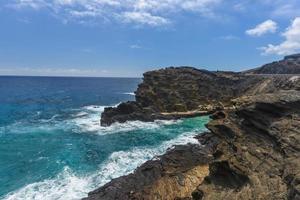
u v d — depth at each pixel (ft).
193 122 165.99
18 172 95.45
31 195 77.97
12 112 223.30
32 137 142.61
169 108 188.24
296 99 64.23
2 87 500.74
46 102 295.07
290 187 46.83
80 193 78.28
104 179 87.04
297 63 323.98
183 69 218.18
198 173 78.28
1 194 79.10
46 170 96.43
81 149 119.44
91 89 508.94
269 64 340.18
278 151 57.88
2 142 133.28
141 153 109.50
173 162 88.53
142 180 79.61
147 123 166.61
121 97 362.53
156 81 203.62
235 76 231.91
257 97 69.77
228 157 61.21
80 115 210.59
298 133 57.62
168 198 68.90
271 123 63.41
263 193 49.19
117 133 145.38
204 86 209.87
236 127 71.92
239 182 56.59
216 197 55.57
